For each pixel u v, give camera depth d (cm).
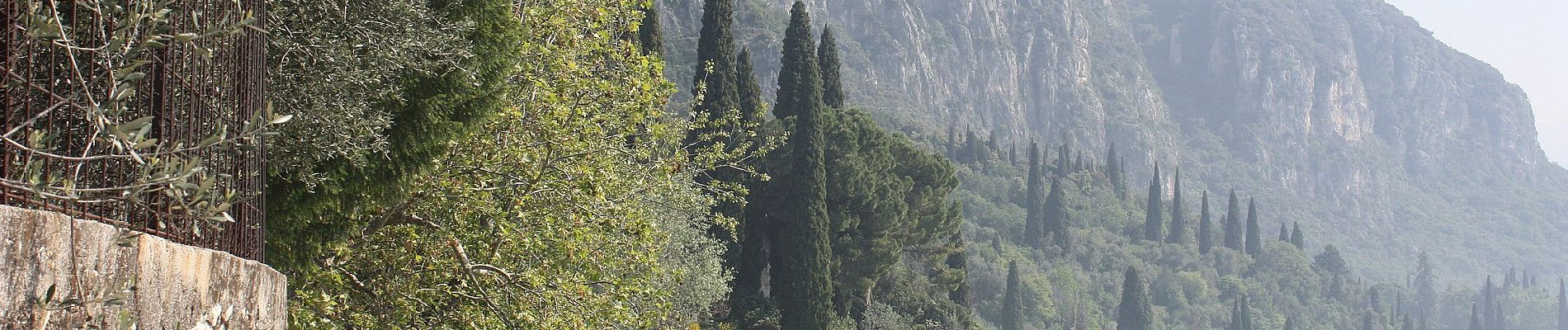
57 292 441
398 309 1481
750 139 5084
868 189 5200
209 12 621
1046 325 14462
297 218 1204
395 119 1298
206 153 617
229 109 645
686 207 2356
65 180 460
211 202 531
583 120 1677
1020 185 19175
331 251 1403
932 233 6144
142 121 464
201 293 596
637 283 1742
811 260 4794
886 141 5728
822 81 5934
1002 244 16338
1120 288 17450
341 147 1113
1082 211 19538
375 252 1512
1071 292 15588
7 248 407
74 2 469
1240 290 18750
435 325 1546
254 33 748
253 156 740
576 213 1642
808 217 4806
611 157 1750
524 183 1627
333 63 1073
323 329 1327
